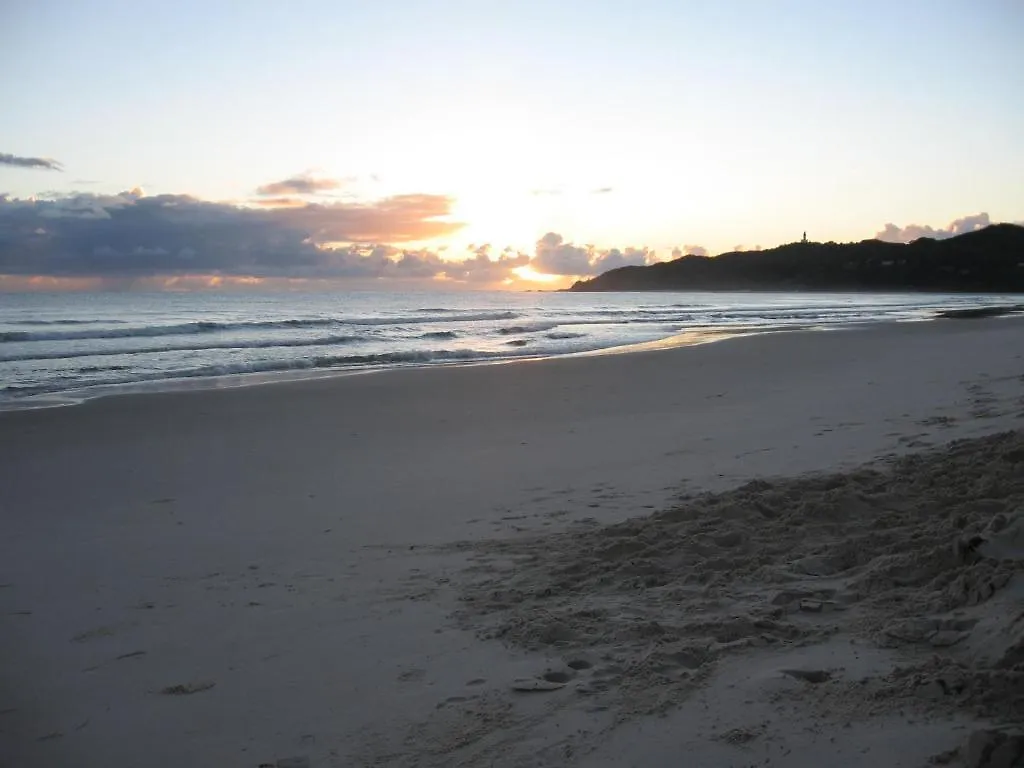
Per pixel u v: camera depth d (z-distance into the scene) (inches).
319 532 232.8
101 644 152.1
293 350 970.7
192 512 263.3
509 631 144.3
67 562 209.0
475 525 231.9
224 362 815.7
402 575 186.7
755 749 97.1
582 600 158.4
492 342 1123.3
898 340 994.7
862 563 164.1
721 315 2122.3
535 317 1958.7
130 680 135.2
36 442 398.0
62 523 251.8
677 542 183.9
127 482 311.4
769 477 266.5
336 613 162.4
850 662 117.1
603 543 196.4
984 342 926.4
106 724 120.4
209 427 437.7
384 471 320.2
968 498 192.5
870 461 273.0
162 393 583.8
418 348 1009.5
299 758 107.7
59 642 153.8
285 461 346.9
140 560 209.5
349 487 293.3
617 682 120.3
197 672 137.1
